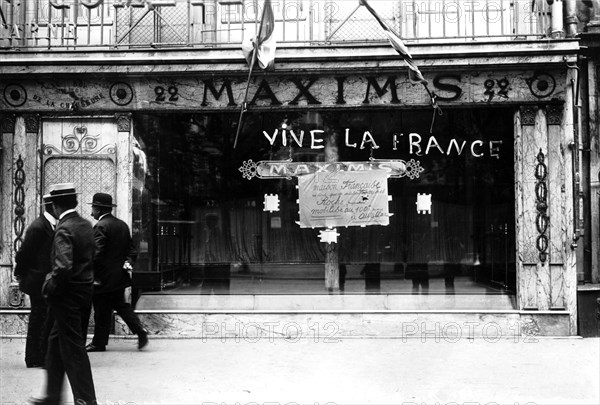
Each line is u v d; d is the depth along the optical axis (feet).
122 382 20.24
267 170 29.35
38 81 28.66
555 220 28.02
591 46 28.91
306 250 29.27
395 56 27.48
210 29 29.53
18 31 29.45
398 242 29.12
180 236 29.35
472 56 27.35
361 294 29.07
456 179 29.04
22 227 28.81
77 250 17.06
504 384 20.06
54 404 17.06
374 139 29.12
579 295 28.02
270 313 28.48
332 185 29.22
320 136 29.22
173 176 29.35
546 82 27.84
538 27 28.50
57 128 28.99
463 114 28.94
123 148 28.76
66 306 16.79
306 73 28.19
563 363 23.00
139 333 25.50
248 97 28.66
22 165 28.91
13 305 28.63
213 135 29.40
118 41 28.35
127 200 28.73
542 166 28.07
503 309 28.37
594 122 29.17
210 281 29.35
